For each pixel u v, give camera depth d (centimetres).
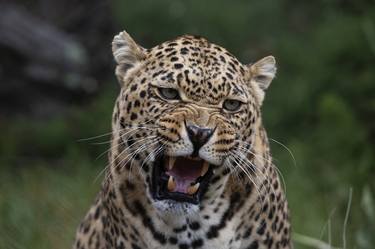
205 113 1450
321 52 3556
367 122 3284
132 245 1532
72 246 1847
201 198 1498
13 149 3394
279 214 1590
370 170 2762
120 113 1523
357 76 3438
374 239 2125
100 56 4000
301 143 3094
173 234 1505
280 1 4278
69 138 3438
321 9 4203
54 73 3791
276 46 3934
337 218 2448
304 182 2753
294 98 3450
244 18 4134
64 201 2259
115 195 1527
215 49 1526
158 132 1459
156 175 1488
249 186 1523
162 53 1511
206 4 4184
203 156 1448
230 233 1518
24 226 2102
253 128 1529
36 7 4119
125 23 4119
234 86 1488
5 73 3762
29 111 3781
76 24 4088
